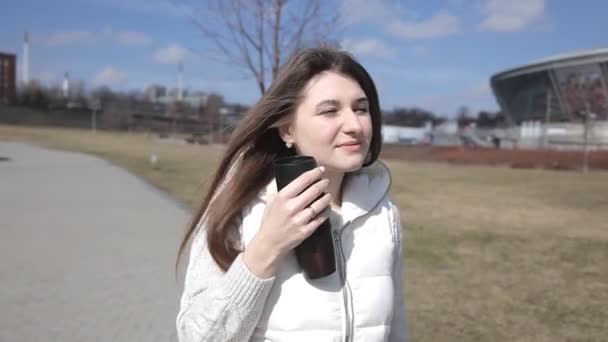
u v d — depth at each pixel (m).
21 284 5.83
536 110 107.69
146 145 52.19
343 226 1.62
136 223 9.81
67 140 56.88
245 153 1.69
